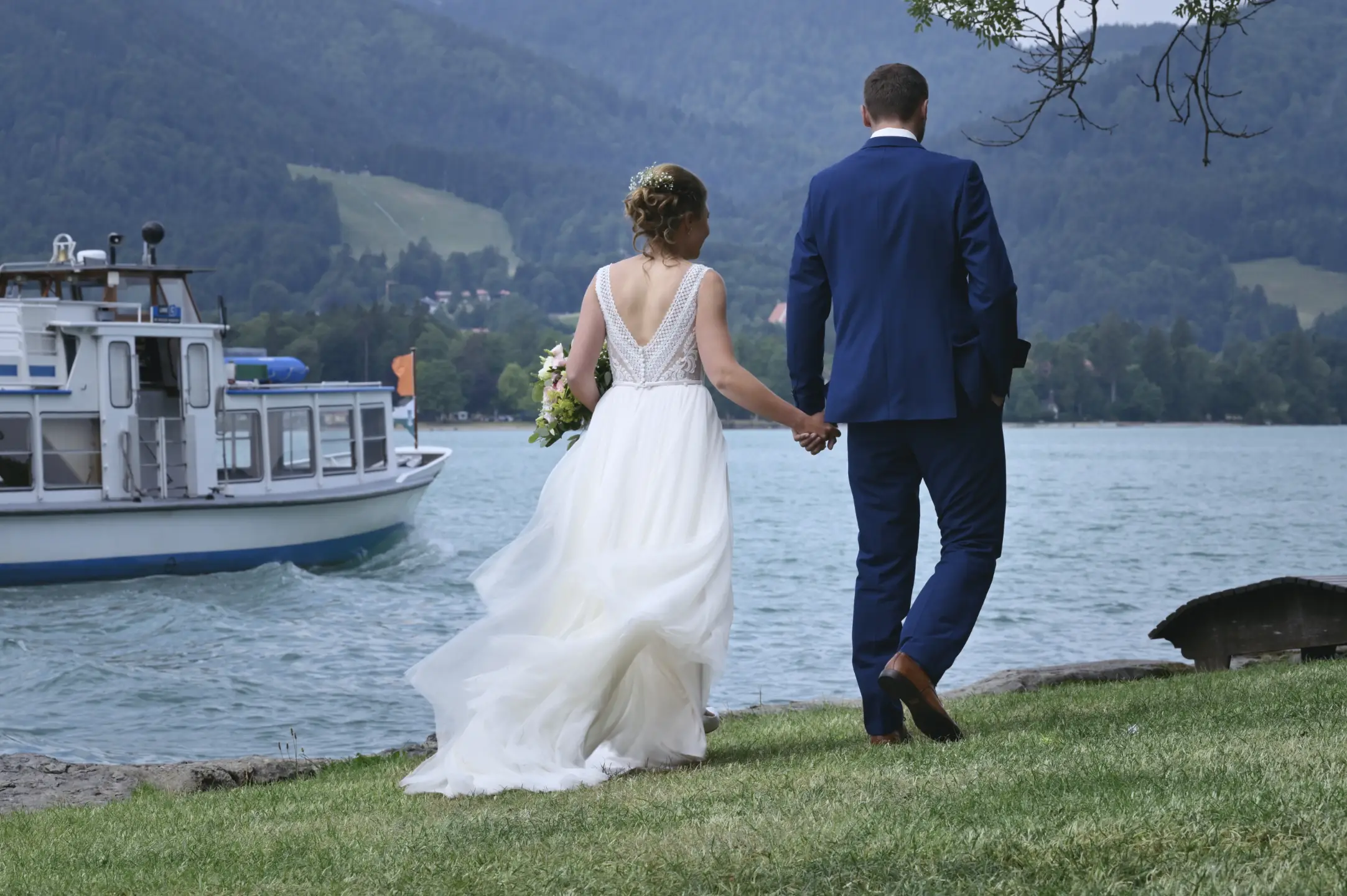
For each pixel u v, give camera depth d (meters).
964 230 5.64
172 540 23.11
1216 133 9.96
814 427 5.97
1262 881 3.15
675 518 5.73
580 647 5.57
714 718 6.40
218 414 23.94
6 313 22.41
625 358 5.92
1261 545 36.28
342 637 18.91
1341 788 3.87
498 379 190.50
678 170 5.99
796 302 5.98
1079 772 4.52
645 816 4.53
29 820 5.97
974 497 5.74
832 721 7.83
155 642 18.31
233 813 5.75
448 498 56.44
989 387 5.66
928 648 5.62
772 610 22.94
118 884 4.34
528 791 5.39
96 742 12.59
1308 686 7.02
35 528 21.86
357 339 183.50
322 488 26.20
